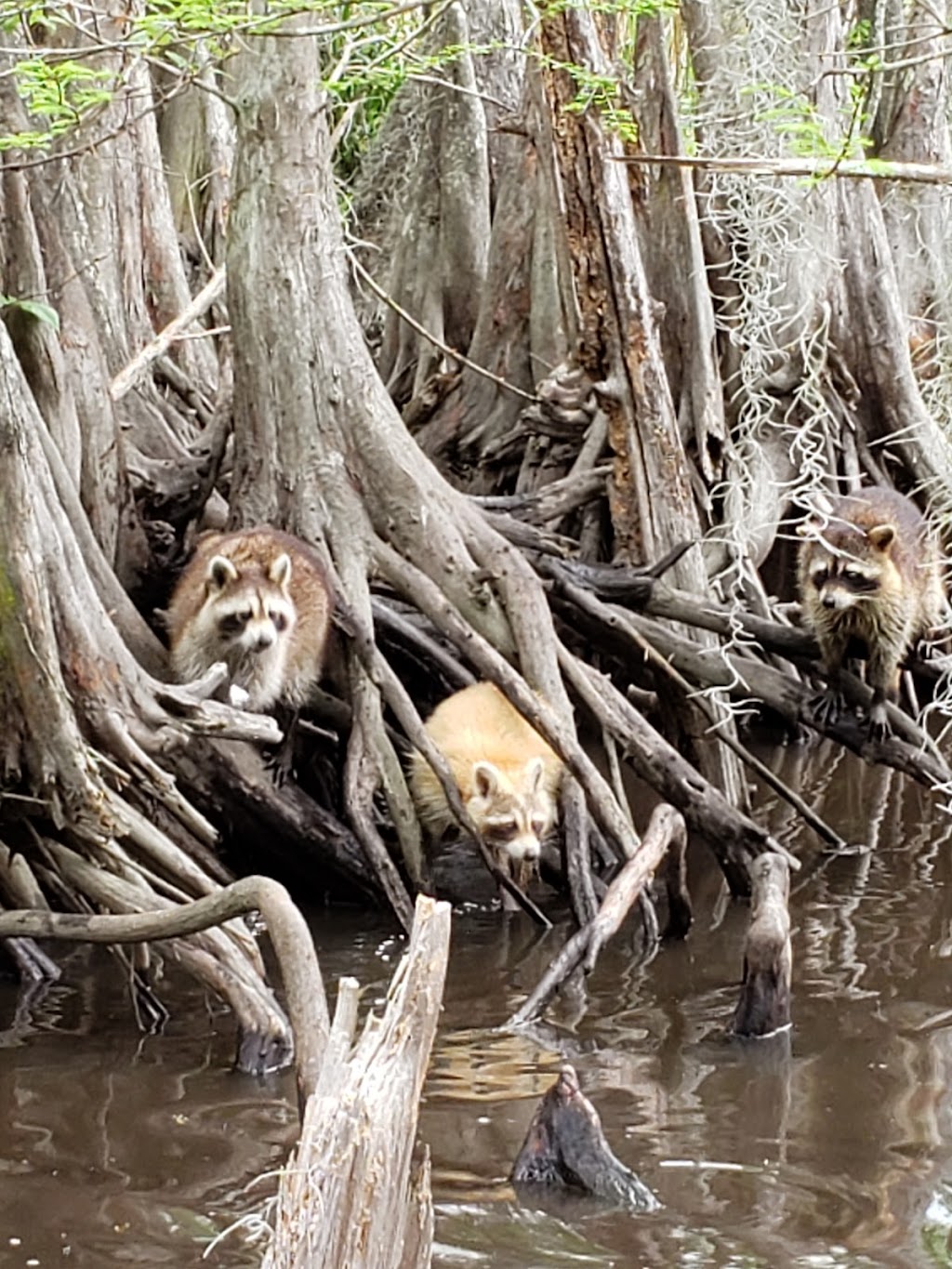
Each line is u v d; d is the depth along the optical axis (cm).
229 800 330
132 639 333
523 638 344
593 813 333
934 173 271
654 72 414
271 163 348
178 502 383
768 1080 253
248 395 354
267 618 323
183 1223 209
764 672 376
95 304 397
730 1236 207
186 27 308
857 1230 209
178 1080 253
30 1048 266
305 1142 167
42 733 264
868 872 360
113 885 270
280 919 232
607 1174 218
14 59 316
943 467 405
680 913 322
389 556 347
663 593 380
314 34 310
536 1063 260
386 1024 174
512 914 336
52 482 289
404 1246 175
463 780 338
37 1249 203
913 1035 271
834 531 364
